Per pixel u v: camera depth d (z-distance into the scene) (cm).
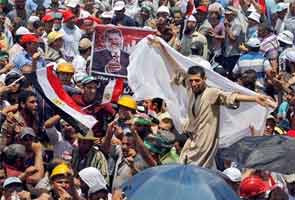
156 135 2502
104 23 3672
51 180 2297
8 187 2291
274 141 2203
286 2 3953
